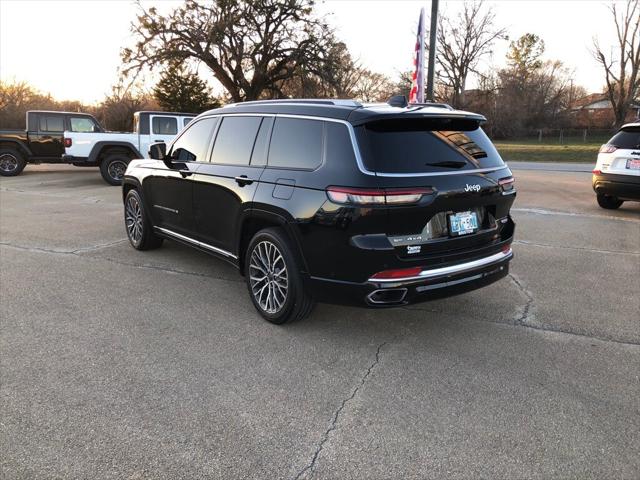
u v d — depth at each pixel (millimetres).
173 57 31656
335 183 3385
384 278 3344
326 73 33812
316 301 3781
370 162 3311
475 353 3641
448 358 3559
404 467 2445
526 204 10539
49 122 15820
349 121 3473
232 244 4492
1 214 8930
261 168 4074
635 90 43312
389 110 3494
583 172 19625
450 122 3744
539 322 4219
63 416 2797
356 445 2600
